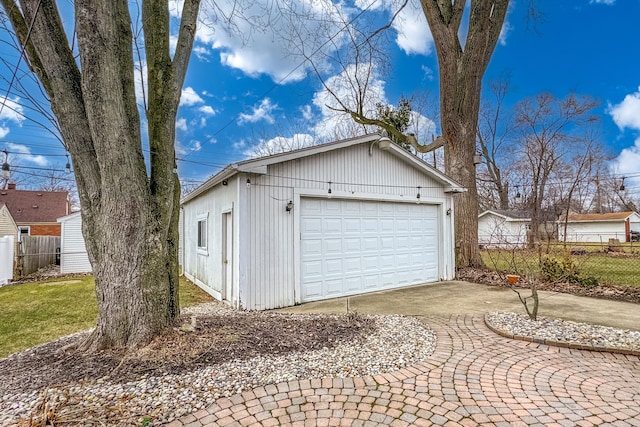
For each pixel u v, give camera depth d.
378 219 7.59
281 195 6.15
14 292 8.48
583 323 4.56
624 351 3.57
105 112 3.28
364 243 7.34
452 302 6.17
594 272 10.12
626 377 3.04
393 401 2.62
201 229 9.02
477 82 9.91
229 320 4.54
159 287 3.60
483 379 2.99
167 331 3.62
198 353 3.34
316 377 2.99
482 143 24.81
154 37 3.91
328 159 6.75
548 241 10.16
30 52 3.68
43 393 2.63
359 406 2.55
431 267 8.56
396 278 7.84
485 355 3.55
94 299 7.31
